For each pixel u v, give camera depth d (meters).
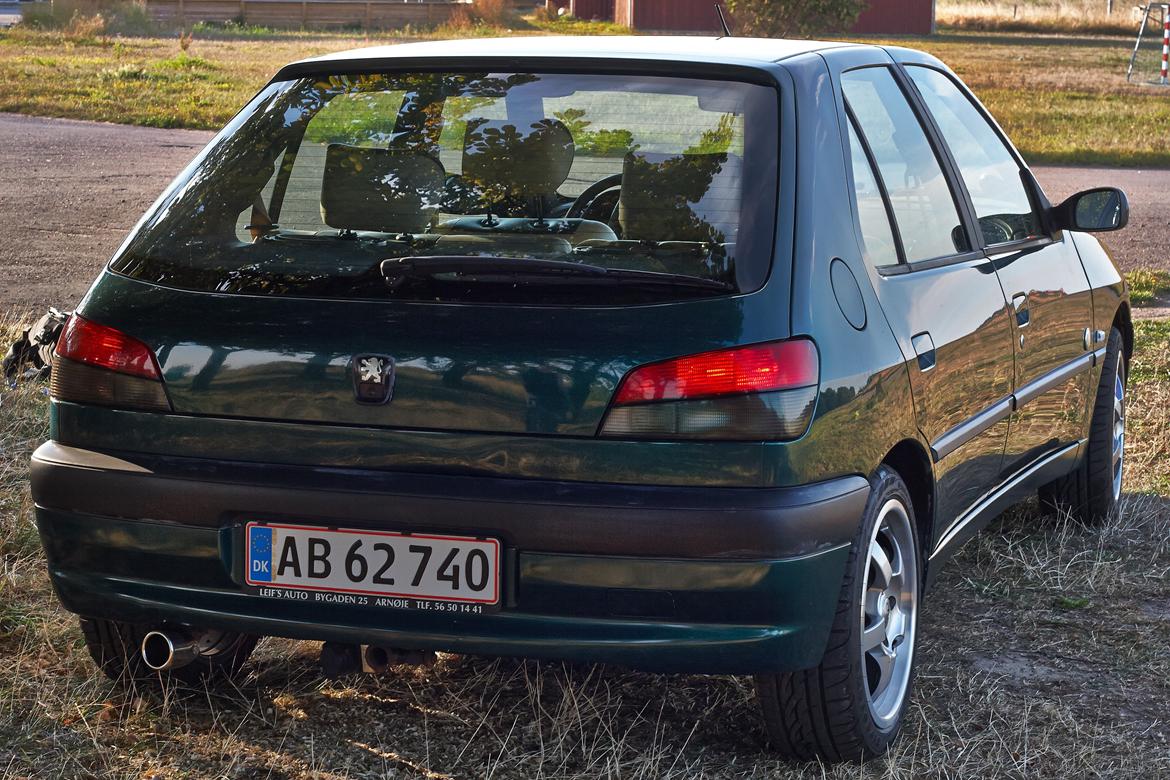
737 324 2.76
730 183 2.96
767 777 3.15
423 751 3.24
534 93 3.22
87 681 3.53
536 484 2.77
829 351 2.86
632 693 3.59
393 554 2.85
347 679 3.64
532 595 2.80
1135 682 3.81
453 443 2.81
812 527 2.78
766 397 2.73
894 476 3.26
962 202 4.01
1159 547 5.01
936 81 4.25
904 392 3.21
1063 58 34.38
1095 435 5.13
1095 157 18.53
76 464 3.03
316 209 3.11
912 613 3.46
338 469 2.87
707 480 2.73
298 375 2.88
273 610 2.94
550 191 3.04
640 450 2.73
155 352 2.97
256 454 2.92
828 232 3.00
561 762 3.20
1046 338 4.40
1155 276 10.75
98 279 3.14
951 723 3.51
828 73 3.34
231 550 2.95
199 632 3.28
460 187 3.09
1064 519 5.22
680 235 2.89
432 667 3.72
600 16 47.50
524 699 3.53
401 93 3.30
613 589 2.76
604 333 2.76
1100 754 3.35
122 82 23.39
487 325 2.81
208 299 2.98
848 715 3.10
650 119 3.10
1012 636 4.13
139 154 16.58
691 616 2.76
